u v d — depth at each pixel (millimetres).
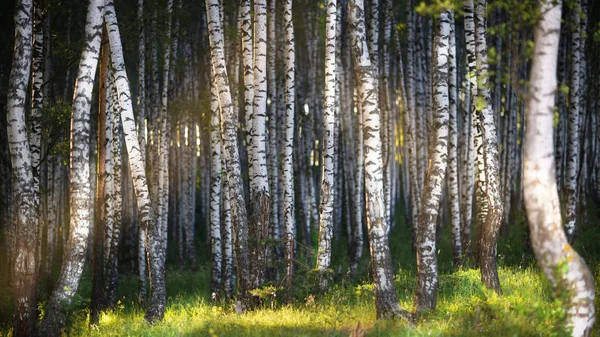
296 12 26891
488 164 14078
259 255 15727
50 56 24812
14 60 12609
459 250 20156
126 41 23547
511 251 21766
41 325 12383
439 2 10445
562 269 8773
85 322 15383
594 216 25375
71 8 25281
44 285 22250
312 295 14852
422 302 12289
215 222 19953
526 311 10469
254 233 16062
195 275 25938
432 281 12289
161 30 22953
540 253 8875
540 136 8781
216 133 20281
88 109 12891
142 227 14898
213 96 20406
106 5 14984
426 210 12375
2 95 26031
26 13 12664
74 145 12766
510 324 10305
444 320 11422
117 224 19547
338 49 26547
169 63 25328
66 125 18031
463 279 15172
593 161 26516
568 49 24734
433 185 12367
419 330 10781
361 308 13789
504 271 16797
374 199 12438
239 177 15883
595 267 15992
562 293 8891
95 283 17672
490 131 14117
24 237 12461
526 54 9148
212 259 19844
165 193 24359
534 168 8797
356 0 12656
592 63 24812
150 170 27875
